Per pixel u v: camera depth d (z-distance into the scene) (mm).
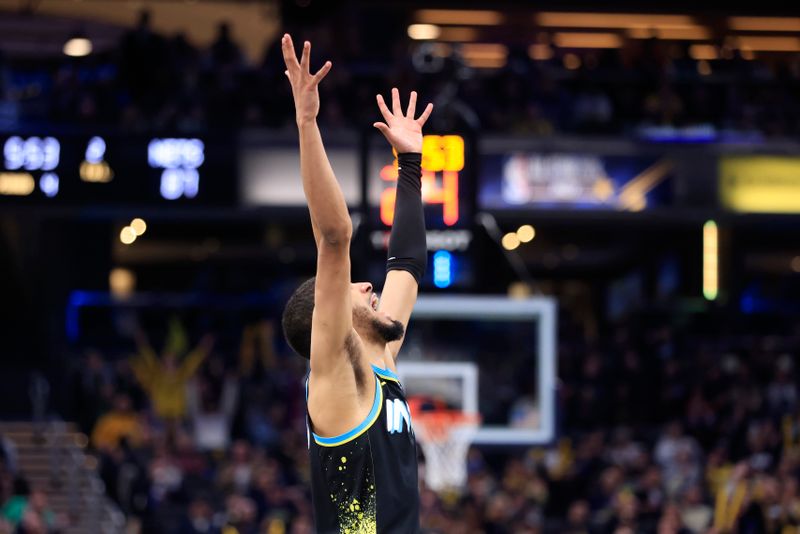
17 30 33969
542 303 20688
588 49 36656
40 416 29344
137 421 28328
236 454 25875
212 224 39906
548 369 21047
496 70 32312
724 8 36344
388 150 25156
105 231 36719
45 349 33375
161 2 35875
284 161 27812
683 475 25531
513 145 28453
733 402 28875
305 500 24062
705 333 36062
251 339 32969
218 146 27609
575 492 24922
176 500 25297
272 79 29469
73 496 26281
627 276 41719
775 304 40750
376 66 30766
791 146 29172
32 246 33344
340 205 5516
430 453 21188
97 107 28281
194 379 29750
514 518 22750
